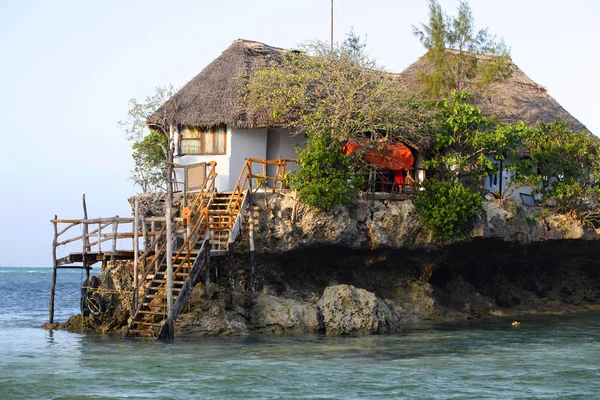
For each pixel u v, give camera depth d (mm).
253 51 48125
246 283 41469
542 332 40781
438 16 53000
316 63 44781
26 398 25047
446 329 41469
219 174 44406
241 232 40438
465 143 45688
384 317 39781
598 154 49938
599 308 54375
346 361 30750
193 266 36062
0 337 38062
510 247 47938
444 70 52906
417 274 46250
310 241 40969
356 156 42500
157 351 32531
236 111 43812
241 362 30219
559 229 48969
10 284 110125
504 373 28766
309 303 39219
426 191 43625
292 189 41125
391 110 43062
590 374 28703
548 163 49031
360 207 42062
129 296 38406
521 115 55562
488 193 48219
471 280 51562
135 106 47906
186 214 37250
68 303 68562
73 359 31094
